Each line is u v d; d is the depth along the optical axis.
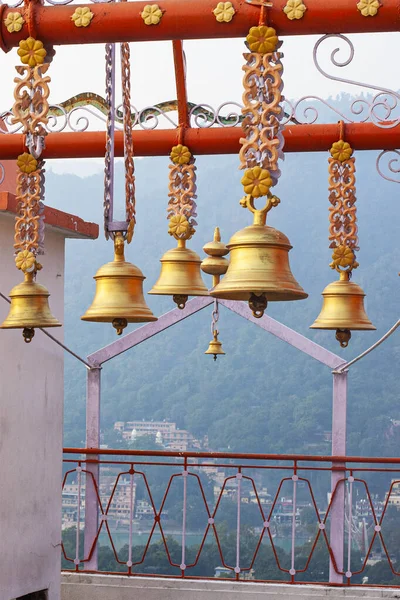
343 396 8.09
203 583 8.02
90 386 8.59
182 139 6.25
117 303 4.81
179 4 3.91
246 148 3.73
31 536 7.15
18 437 6.96
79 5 3.97
